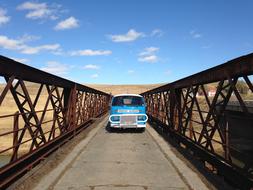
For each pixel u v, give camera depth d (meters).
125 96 17.09
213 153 8.23
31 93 105.25
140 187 6.71
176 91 13.95
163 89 17.80
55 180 7.12
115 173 7.90
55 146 10.53
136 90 149.75
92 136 15.18
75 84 14.43
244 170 6.16
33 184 6.78
